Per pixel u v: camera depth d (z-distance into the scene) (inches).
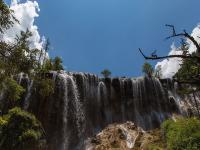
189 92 410.3
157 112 2014.0
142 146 1357.0
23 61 442.0
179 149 899.4
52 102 1721.2
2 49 427.8
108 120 1878.7
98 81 1995.6
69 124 1720.0
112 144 1435.8
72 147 1638.8
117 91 2017.7
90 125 1793.8
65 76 1829.5
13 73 445.1
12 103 1593.3
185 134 909.2
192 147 853.8
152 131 1502.2
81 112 1797.5
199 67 384.8
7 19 422.3
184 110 2071.9
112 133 1512.1
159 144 1277.1
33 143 1112.8
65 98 1770.4
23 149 1080.2
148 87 2095.2
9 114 1134.4
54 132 1653.5
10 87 469.4
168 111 2047.2
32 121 1168.2
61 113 1721.2
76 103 1803.6
